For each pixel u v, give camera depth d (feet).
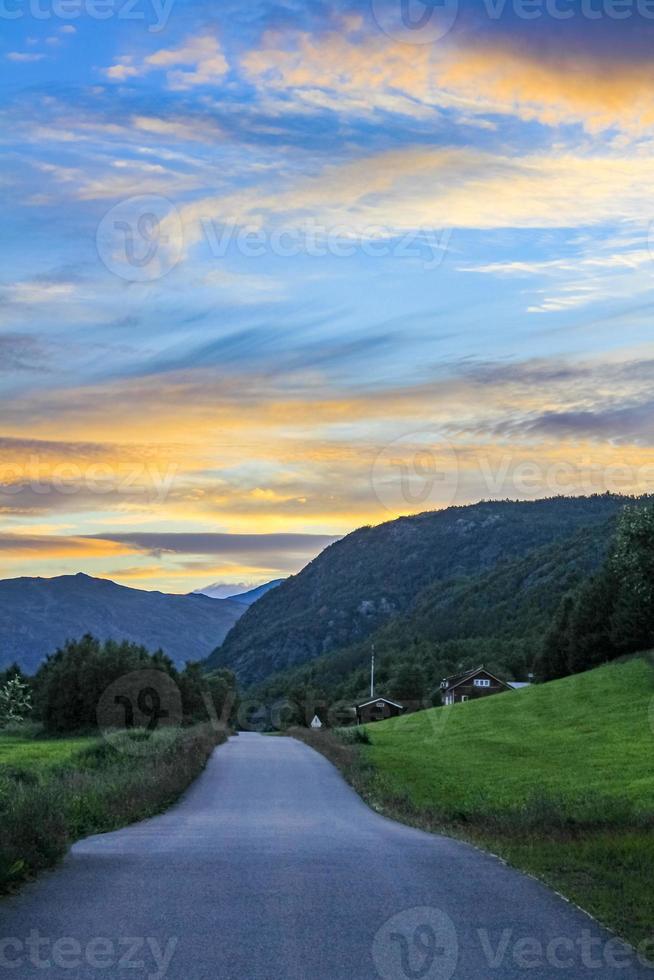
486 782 113.19
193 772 106.63
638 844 46.85
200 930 27.12
